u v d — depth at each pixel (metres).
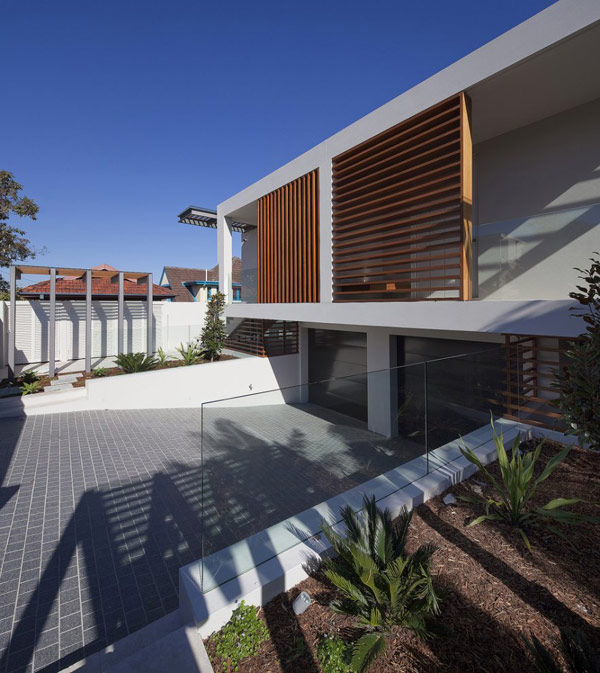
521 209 7.31
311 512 3.84
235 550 3.18
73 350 15.49
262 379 13.62
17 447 8.22
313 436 4.06
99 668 2.70
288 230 10.16
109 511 5.61
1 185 19.44
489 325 5.46
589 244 4.73
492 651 2.36
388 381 5.19
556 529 3.54
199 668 2.44
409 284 8.55
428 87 6.32
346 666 2.32
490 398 6.82
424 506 4.21
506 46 5.23
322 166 8.75
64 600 3.79
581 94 6.07
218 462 3.14
